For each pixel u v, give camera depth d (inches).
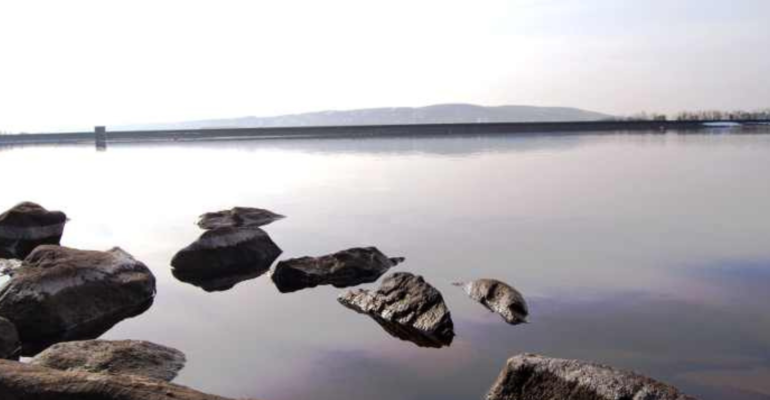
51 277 404.5
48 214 706.2
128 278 454.3
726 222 749.9
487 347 348.5
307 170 1667.1
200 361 334.3
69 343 315.9
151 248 671.1
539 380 252.2
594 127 4306.1
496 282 445.7
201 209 986.7
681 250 599.8
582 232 711.7
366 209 935.7
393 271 538.0
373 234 725.3
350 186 1262.3
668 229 714.8
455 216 853.2
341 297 453.4
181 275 535.5
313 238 706.2
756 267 525.0
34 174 1683.1
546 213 861.8
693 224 743.1
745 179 1214.9
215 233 561.9
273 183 1358.3
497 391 261.7
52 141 4023.1
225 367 325.4
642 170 1462.8
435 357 334.6
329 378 308.5
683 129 4414.4
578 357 332.8
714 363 322.7
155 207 1019.3
